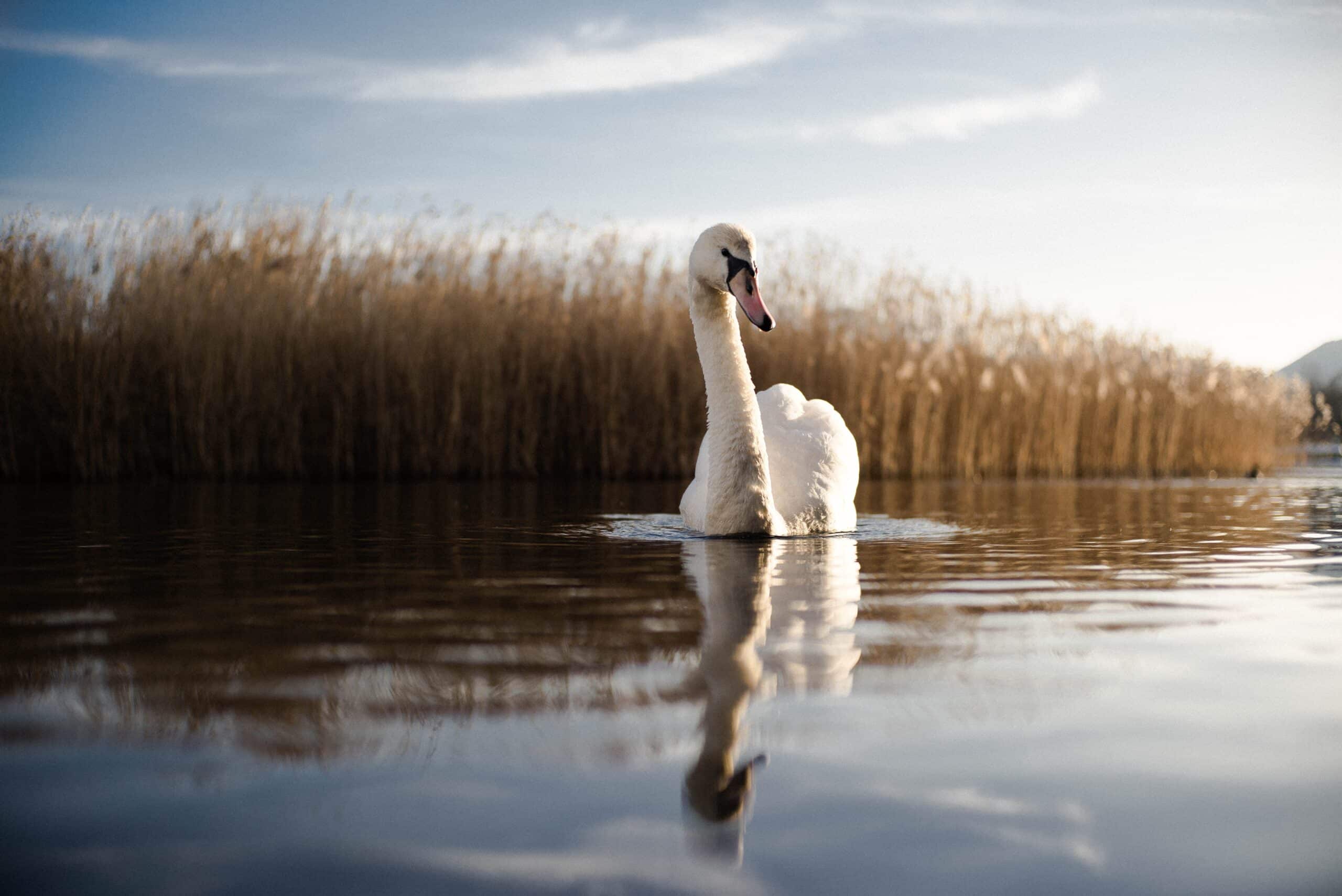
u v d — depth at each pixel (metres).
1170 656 2.76
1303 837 1.62
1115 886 1.46
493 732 2.07
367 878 1.46
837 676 2.52
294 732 2.07
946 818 1.68
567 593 3.67
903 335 14.20
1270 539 5.69
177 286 12.32
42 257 11.73
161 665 2.59
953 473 14.41
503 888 1.44
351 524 6.30
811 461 5.97
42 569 4.29
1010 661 2.69
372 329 12.73
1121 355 16.20
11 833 1.60
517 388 13.17
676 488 10.50
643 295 13.52
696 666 2.60
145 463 12.16
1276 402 17.75
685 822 1.66
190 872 1.48
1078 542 5.54
